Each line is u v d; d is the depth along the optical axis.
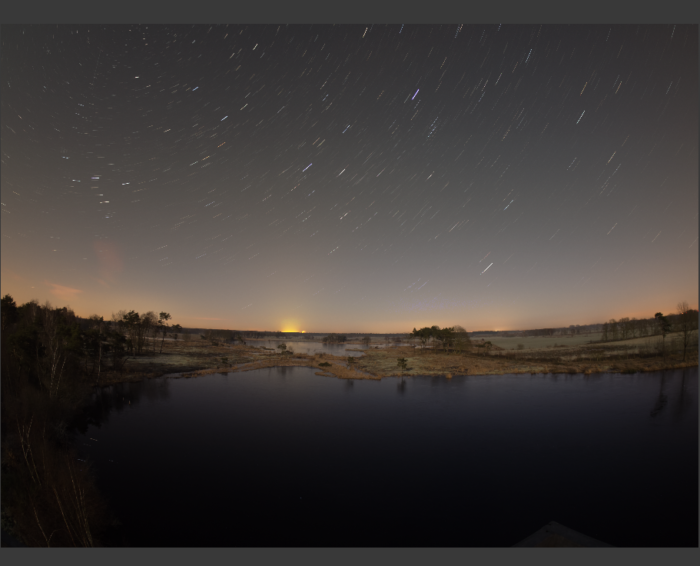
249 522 19.92
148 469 27.09
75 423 38.31
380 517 20.56
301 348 171.50
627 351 98.44
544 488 24.20
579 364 79.50
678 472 26.72
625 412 42.44
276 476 26.12
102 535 18.33
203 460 28.98
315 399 50.62
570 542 13.12
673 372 67.81
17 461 21.92
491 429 37.22
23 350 40.38
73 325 58.47
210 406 46.38
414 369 79.81
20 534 15.35
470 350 126.81
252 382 63.78
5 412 29.48
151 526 19.39
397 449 31.73
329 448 31.94
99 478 25.27
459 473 26.67
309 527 19.47
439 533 18.92
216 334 186.50
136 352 95.00
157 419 40.56
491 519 20.34
